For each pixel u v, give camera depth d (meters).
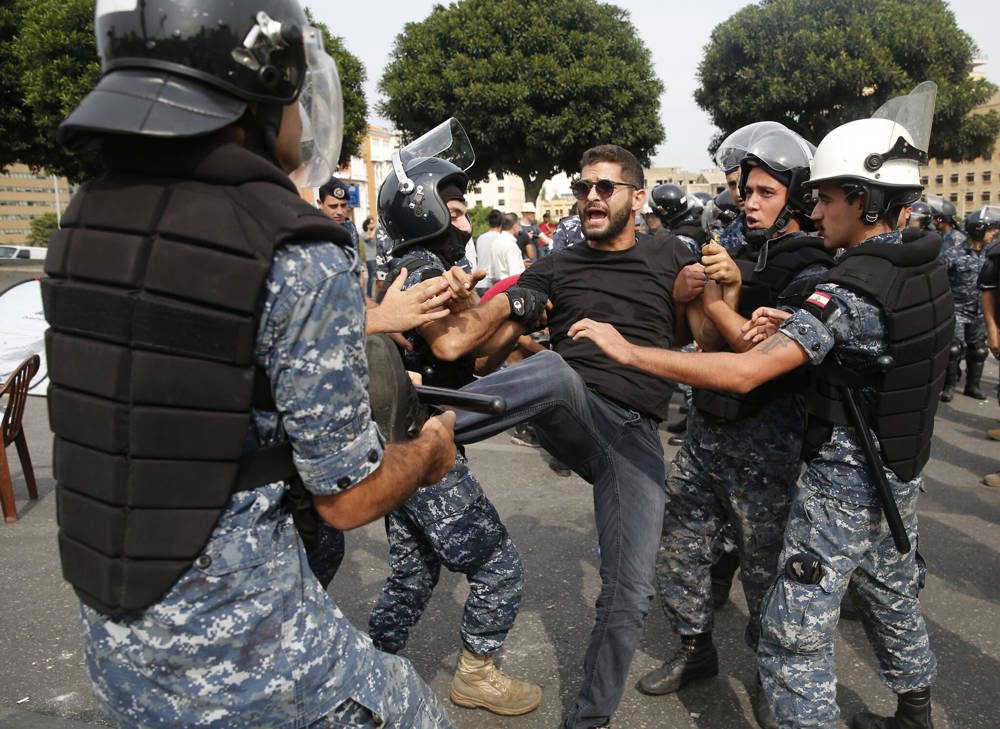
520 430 5.74
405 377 1.49
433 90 18.47
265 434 1.20
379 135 50.56
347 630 1.31
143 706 1.17
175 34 1.10
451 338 2.16
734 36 20.53
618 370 2.27
